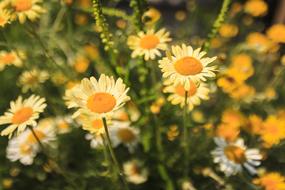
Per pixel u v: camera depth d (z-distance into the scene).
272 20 0.92
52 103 0.53
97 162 0.50
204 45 0.47
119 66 0.47
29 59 0.56
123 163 0.52
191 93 0.42
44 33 0.62
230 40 0.79
